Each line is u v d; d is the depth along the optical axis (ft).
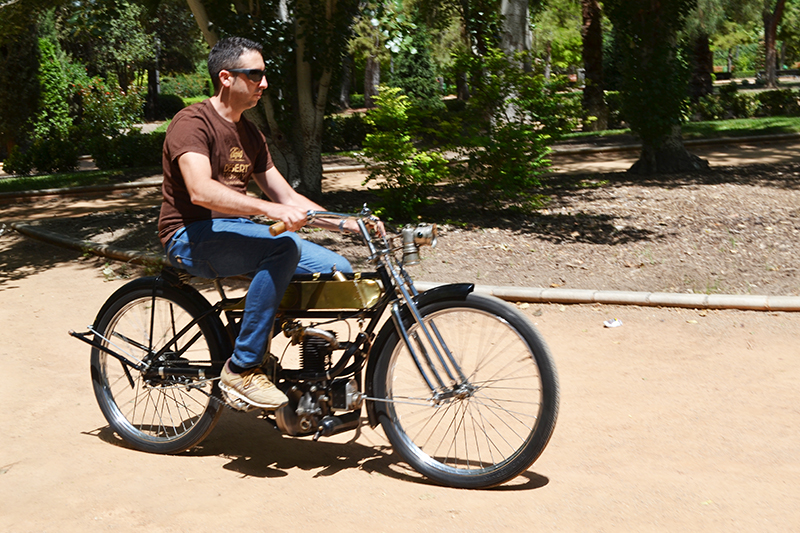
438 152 32.99
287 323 11.60
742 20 113.09
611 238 28.35
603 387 14.93
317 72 39.65
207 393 12.12
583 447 12.22
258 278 10.93
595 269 24.04
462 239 28.68
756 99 100.53
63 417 14.07
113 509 10.40
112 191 54.75
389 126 33.01
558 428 13.02
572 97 34.42
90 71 143.64
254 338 11.00
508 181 32.78
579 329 18.76
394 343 11.35
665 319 19.11
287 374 11.46
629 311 19.85
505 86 33.06
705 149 65.82
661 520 9.70
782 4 202.49
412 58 128.77
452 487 11.00
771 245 26.02
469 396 11.13
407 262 11.16
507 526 9.70
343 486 11.09
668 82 46.62
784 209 32.91
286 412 11.22
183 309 12.44
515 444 12.01
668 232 29.04
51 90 84.17
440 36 118.93
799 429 12.64
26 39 79.87
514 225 31.24
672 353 16.78
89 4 37.86
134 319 13.17
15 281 25.66
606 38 126.82
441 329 11.95
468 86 33.96
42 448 12.65
